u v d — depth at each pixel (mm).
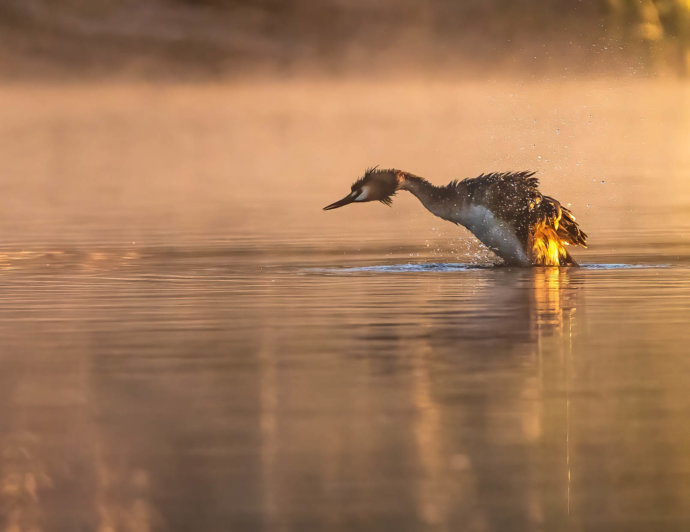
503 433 10625
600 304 17297
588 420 10969
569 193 40562
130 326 15883
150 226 31016
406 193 42125
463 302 17594
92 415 11305
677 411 11242
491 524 8742
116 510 9023
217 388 12273
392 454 10117
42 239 27953
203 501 9180
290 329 15508
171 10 161750
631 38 127625
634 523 8742
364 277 20688
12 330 15672
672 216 32375
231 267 22359
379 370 12992
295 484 9469
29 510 9078
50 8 155875
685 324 15570
